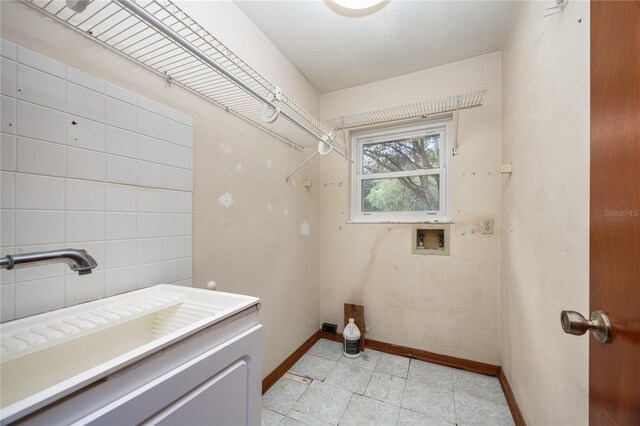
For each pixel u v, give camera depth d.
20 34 0.72
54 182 0.78
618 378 0.47
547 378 1.06
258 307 0.94
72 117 0.82
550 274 1.03
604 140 0.53
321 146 1.72
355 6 1.35
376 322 2.29
